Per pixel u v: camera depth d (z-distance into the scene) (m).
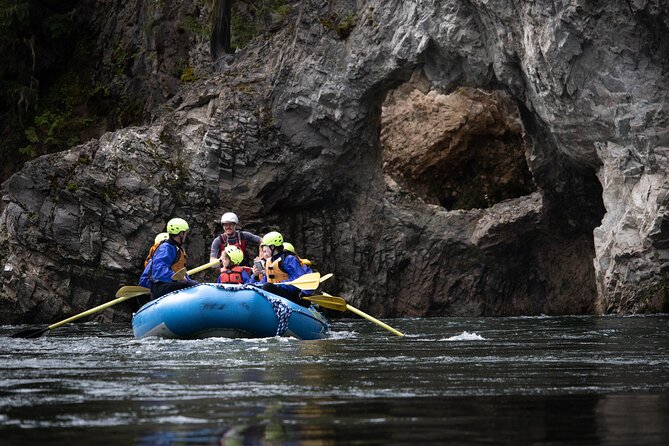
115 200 39.06
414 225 41.31
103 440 6.83
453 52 34.88
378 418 7.80
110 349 16.92
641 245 31.72
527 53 31.72
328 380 10.84
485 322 30.95
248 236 24.72
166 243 21.16
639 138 30.81
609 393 9.34
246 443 6.64
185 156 40.50
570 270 40.75
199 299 19.80
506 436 6.86
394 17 37.94
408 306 41.56
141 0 49.22
